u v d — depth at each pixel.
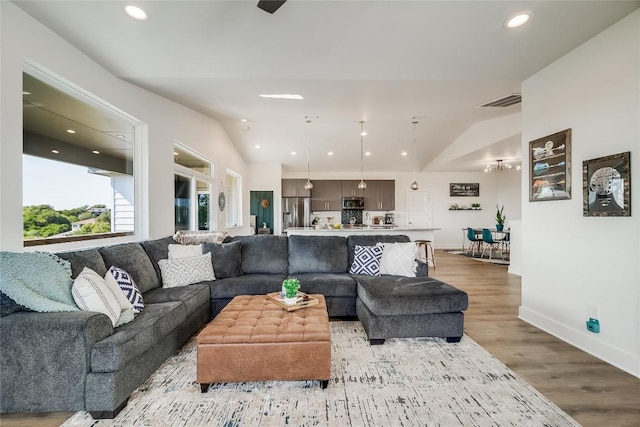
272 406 1.69
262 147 6.77
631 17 2.04
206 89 3.42
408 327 2.48
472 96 3.78
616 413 1.63
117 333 1.70
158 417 1.60
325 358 1.84
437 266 6.00
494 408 1.67
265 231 7.75
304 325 1.95
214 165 5.31
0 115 1.81
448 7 2.04
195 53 2.61
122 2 1.99
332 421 1.57
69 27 2.18
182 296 2.48
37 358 1.54
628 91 2.06
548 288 2.77
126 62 2.69
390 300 2.47
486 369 2.09
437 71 2.95
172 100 3.84
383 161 7.78
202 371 1.80
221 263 3.22
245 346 1.82
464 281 4.73
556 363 2.18
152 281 2.71
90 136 2.78
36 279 1.67
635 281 2.02
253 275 3.28
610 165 2.15
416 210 8.86
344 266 3.50
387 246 3.41
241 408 1.67
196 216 4.72
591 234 2.33
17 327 1.53
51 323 1.54
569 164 2.51
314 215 8.76
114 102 2.86
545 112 2.80
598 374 2.02
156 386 1.88
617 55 2.13
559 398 1.76
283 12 2.12
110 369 1.57
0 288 1.56
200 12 2.12
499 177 8.80
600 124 2.25
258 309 2.26
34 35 2.03
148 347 1.84
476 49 2.54
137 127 3.33
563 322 2.60
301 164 7.99
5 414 1.62
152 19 2.17
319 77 3.08
